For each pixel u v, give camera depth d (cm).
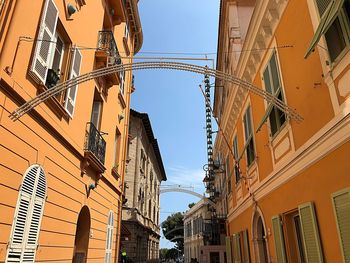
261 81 938
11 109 519
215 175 2581
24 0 559
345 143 484
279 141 786
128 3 1478
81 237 915
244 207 1202
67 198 754
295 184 677
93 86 968
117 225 1306
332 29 524
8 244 500
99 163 950
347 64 482
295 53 680
